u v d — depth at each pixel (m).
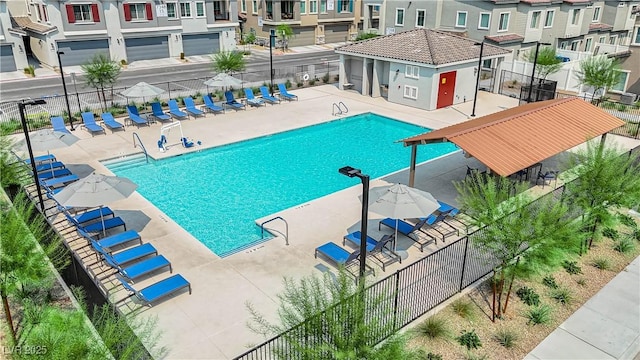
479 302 12.30
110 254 13.88
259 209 18.19
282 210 17.83
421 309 11.80
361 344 7.53
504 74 37.16
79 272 12.14
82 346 8.01
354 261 13.98
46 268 11.66
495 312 11.97
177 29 48.56
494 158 16.16
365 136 26.77
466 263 13.60
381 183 20.09
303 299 8.69
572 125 19.27
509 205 11.24
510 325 11.55
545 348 10.87
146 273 12.82
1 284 10.53
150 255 14.35
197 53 51.22
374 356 7.48
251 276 13.41
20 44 41.78
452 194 18.91
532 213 11.36
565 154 22.81
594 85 31.97
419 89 30.77
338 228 16.16
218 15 55.91
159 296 11.81
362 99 33.62
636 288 13.09
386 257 14.31
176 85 37.28
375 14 63.69
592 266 14.12
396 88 32.16
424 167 21.84
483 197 13.80
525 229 10.95
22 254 10.78
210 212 17.94
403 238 15.50
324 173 21.69
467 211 14.42
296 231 15.95
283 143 25.50
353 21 63.91
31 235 11.16
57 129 24.00
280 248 14.85
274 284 13.05
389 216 13.29
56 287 12.84
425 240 15.32
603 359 10.59
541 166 19.80
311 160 23.22
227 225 16.98
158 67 45.25
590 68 31.77
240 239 16.11
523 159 16.53
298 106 31.56
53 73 41.53
